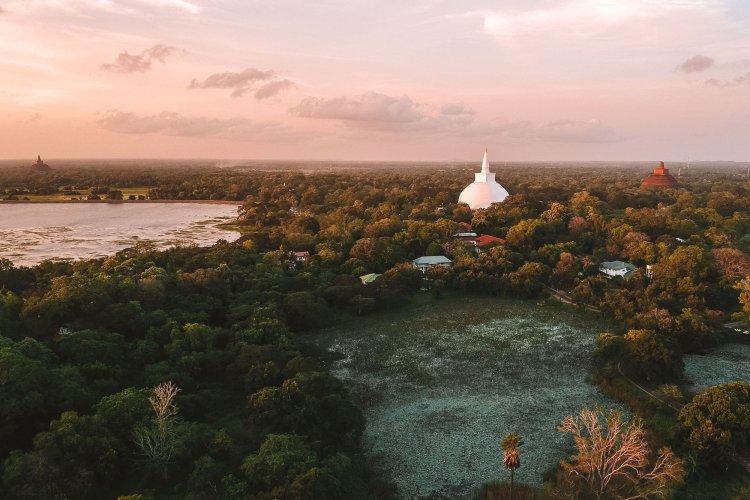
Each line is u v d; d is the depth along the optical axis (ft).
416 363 310.86
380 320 385.09
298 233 575.38
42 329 280.51
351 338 350.02
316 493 172.14
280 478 181.88
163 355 276.82
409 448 226.99
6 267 378.53
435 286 442.50
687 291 393.50
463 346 335.47
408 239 546.26
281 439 199.41
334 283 420.36
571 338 347.15
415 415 253.24
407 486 202.39
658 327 325.42
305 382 235.20
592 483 189.06
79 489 178.09
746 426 208.23
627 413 252.21
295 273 443.73
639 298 385.29
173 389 231.09
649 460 206.80
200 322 318.24
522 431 239.09
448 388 279.90
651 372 275.18
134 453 197.47
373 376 293.84
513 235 547.90
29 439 200.13
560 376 293.02
